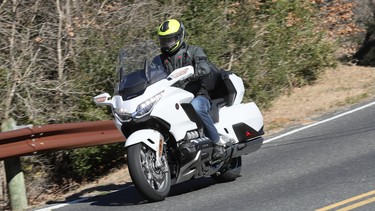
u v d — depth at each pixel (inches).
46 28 797.2
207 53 903.7
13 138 561.9
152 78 506.3
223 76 575.5
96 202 556.1
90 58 788.6
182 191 561.3
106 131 668.7
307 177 556.1
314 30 1088.2
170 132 506.9
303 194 499.5
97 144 653.9
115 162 764.0
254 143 588.1
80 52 794.2
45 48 794.8
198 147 517.7
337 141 685.3
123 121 499.2
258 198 502.3
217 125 557.0
